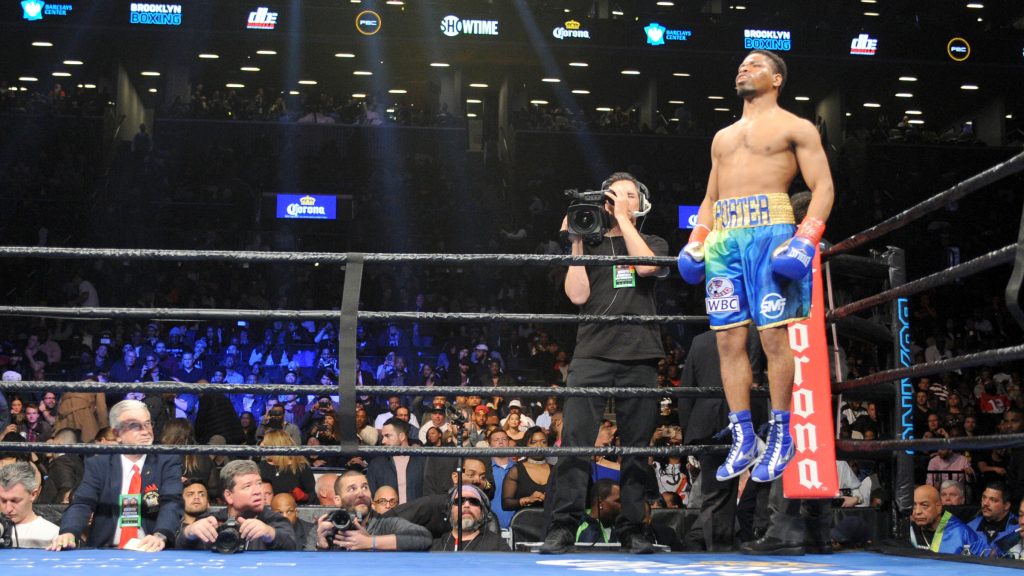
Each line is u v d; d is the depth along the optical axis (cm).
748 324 355
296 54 2620
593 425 410
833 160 2584
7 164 2216
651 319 390
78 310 383
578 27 2516
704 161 2502
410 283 1995
